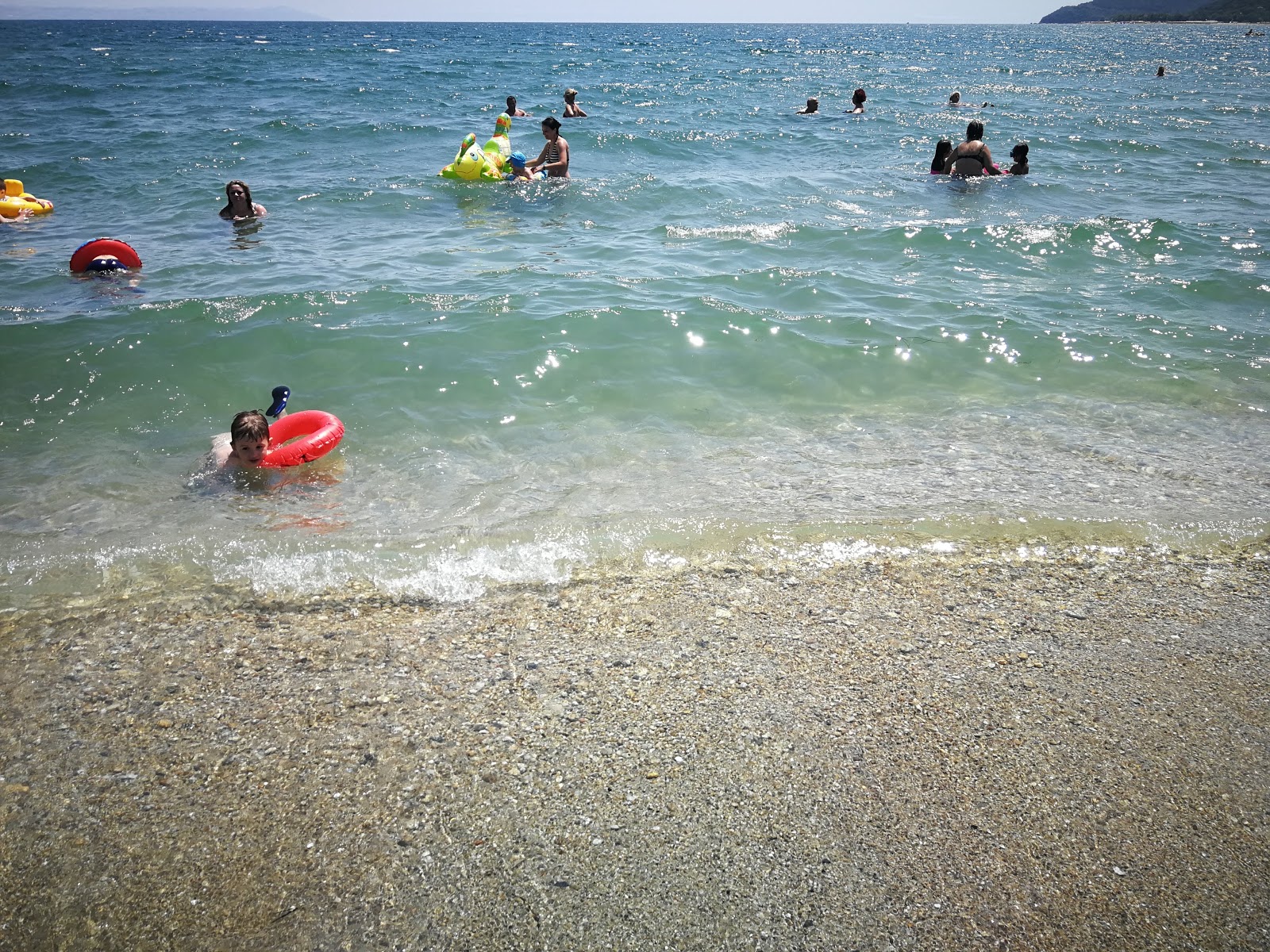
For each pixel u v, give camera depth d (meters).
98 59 39.78
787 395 5.85
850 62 46.62
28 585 3.79
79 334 6.34
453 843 2.62
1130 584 3.95
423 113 20.05
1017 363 6.36
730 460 5.00
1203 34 137.25
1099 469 4.94
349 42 72.31
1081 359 6.41
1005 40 98.25
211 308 6.81
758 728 3.07
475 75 32.62
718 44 78.38
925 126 18.81
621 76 33.28
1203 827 2.71
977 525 4.37
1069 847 2.64
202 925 2.39
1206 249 9.04
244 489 4.61
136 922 2.40
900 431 5.40
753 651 3.47
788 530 4.30
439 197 11.58
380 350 6.28
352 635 3.54
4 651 3.40
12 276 7.93
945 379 6.12
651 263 8.53
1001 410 5.69
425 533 4.23
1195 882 2.54
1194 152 15.53
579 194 11.67
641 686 3.27
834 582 3.92
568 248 9.16
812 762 2.93
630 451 5.09
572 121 19.14
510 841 2.63
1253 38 110.06
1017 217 10.53
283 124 17.33
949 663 3.42
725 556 4.10
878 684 3.30
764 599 3.80
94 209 10.85
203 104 20.97
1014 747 3.01
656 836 2.65
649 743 3.00
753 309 7.19
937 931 2.38
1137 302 7.58
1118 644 3.55
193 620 3.62
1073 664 3.43
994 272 8.40
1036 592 3.88
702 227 10.08
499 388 5.81
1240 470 4.95
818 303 7.40
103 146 14.80
